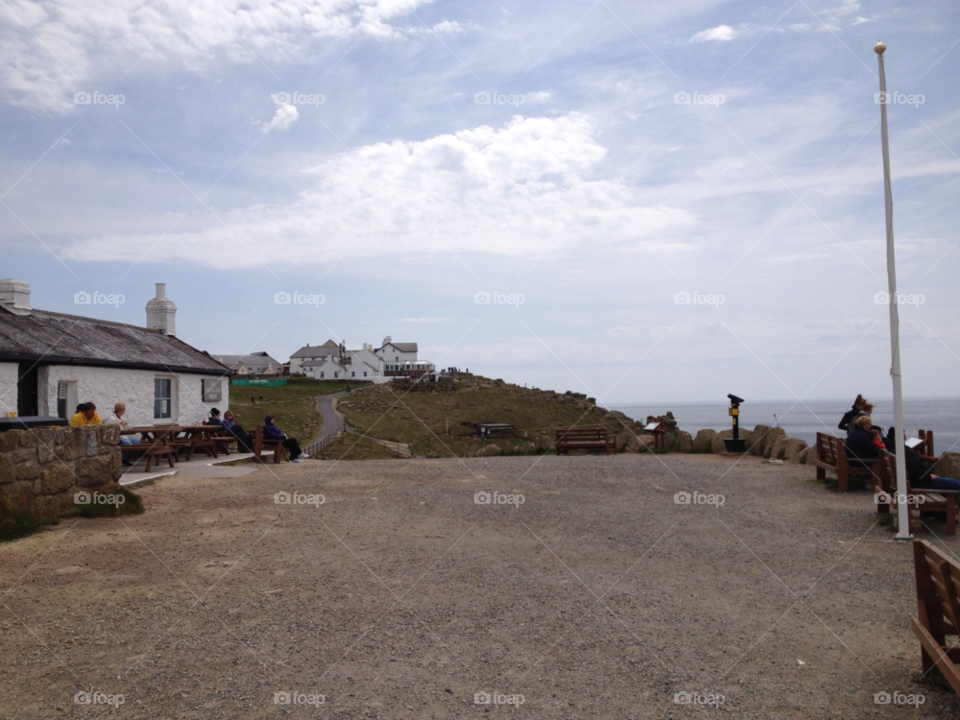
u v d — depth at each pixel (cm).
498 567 747
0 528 830
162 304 2488
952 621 437
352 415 5619
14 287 1659
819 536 907
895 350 909
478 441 4397
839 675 490
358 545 831
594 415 5962
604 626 578
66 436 946
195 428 1636
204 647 519
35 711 420
